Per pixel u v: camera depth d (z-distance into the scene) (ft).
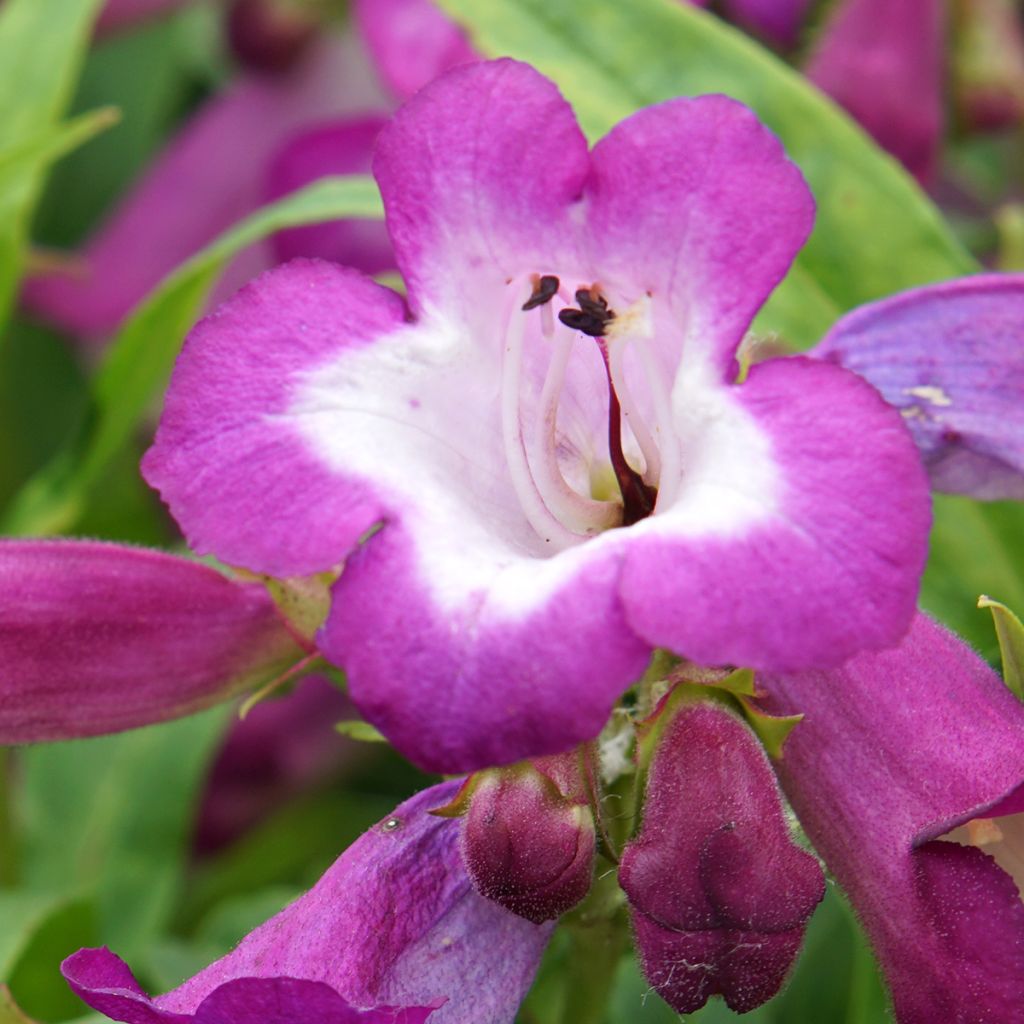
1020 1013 0.66
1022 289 0.76
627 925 0.73
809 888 0.66
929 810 0.67
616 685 0.63
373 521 0.66
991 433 0.76
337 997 0.65
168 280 0.88
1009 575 0.81
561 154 0.68
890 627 0.63
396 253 0.69
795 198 0.66
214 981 0.68
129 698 0.74
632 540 0.65
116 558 0.74
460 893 0.70
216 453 0.67
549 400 0.71
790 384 0.65
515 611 0.64
